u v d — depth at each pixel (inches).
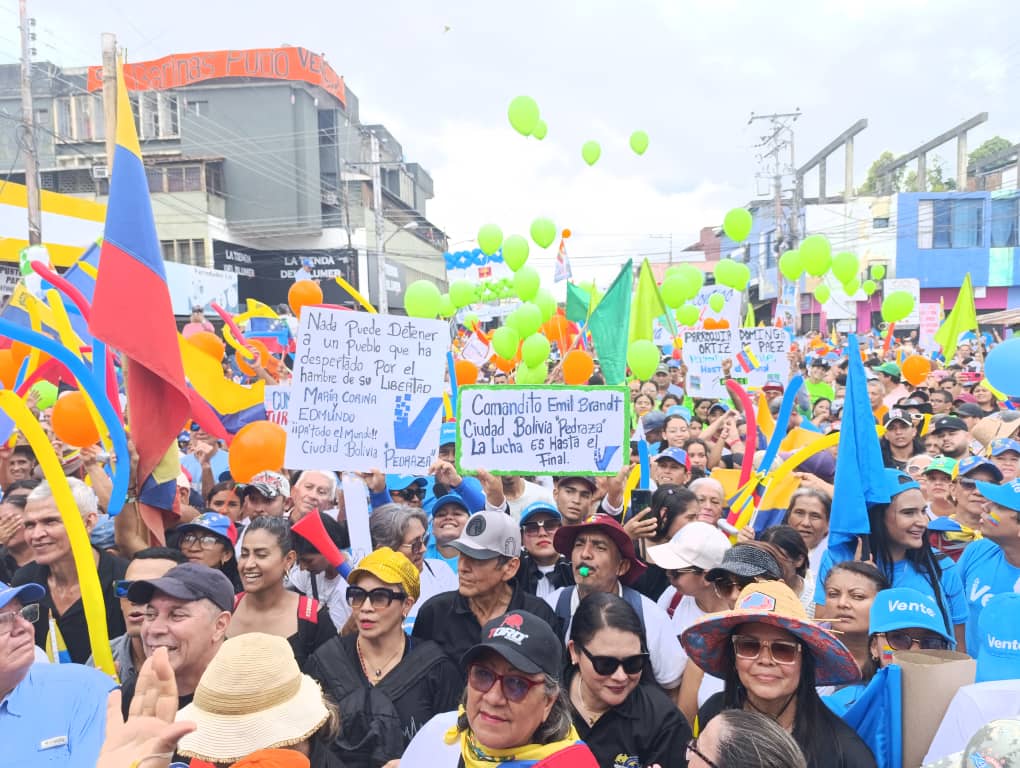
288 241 1973.4
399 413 203.6
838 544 182.7
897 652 121.8
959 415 362.6
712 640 114.2
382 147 2413.9
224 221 1775.3
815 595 180.5
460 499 213.0
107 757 81.2
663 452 266.8
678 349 555.2
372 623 141.5
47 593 161.3
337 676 141.7
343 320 200.2
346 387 200.4
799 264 380.2
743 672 109.5
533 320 344.8
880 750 118.1
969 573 180.9
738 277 419.8
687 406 443.2
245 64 1876.2
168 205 1659.7
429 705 140.9
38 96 1633.9
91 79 1684.3
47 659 144.7
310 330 197.8
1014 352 260.2
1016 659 110.3
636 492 233.8
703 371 383.6
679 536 162.7
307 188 1942.7
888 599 127.5
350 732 133.0
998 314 1545.3
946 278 1865.2
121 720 89.1
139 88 1887.3
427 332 206.1
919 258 1867.6
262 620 163.3
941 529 214.5
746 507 222.1
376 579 141.6
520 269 382.3
